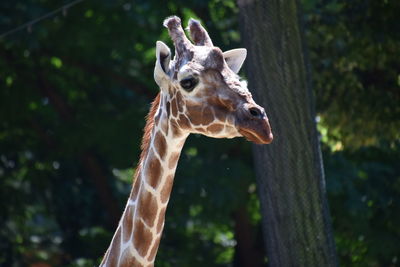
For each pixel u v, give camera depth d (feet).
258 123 28.04
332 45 61.31
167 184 32.04
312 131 45.70
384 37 60.23
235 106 28.63
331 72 61.41
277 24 45.34
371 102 61.93
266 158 45.62
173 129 30.99
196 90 29.32
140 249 32.48
